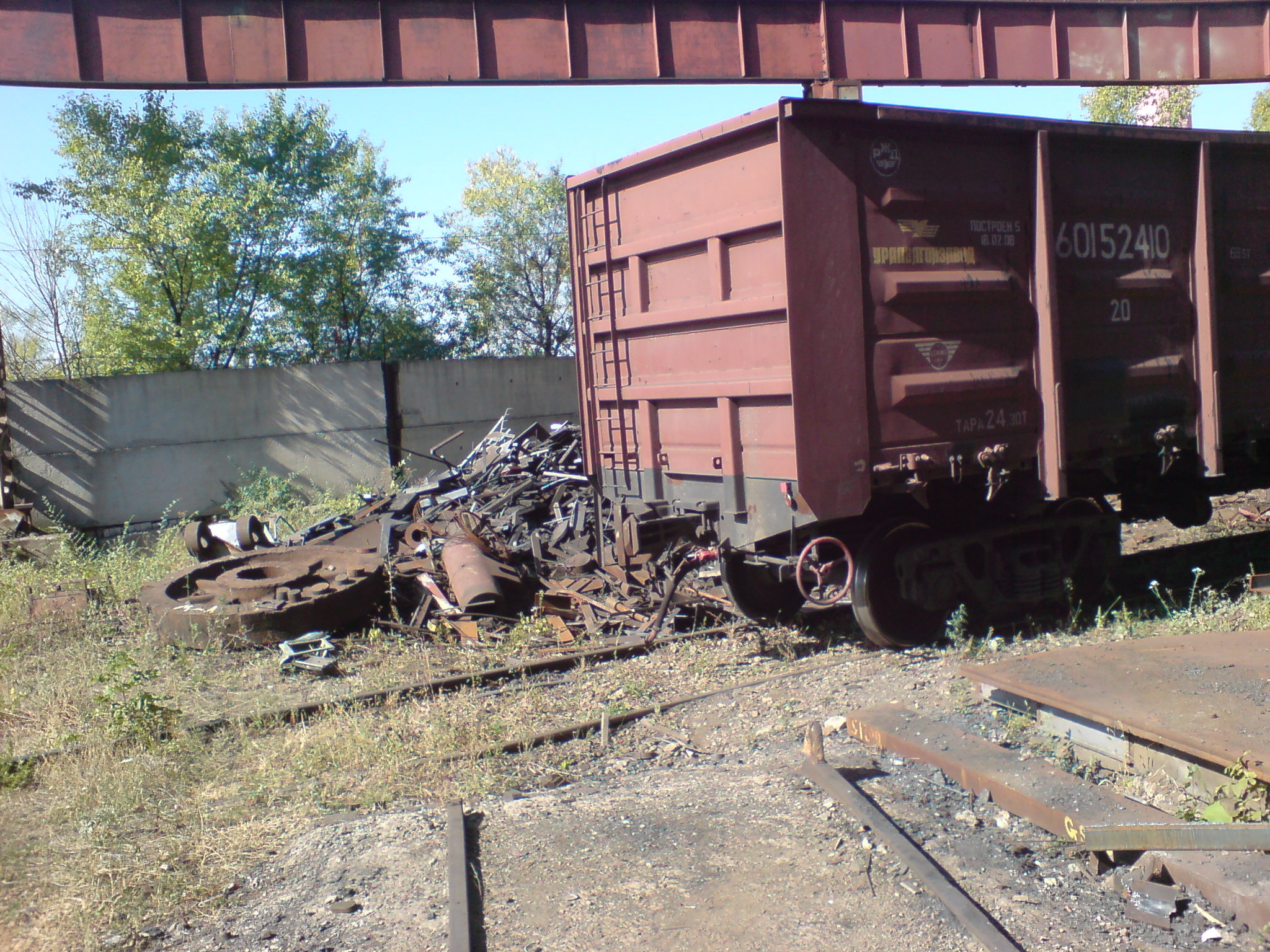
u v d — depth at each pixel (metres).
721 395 6.27
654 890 3.61
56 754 5.16
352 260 29.03
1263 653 4.76
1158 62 11.95
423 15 9.66
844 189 5.79
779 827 4.02
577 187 7.35
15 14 8.68
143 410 16.05
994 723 4.95
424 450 18.62
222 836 4.26
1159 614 7.32
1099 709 4.11
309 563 8.95
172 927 3.56
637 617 7.77
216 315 25.50
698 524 6.68
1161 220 7.25
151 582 9.47
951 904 3.29
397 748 5.22
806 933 3.26
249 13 9.22
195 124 26.53
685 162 6.44
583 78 10.09
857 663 6.50
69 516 15.59
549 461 10.64
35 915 3.64
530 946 3.30
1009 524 7.15
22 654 7.43
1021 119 6.37
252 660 7.33
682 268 6.58
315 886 3.77
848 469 5.83
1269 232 7.89
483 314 37.78
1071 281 6.74
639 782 4.72
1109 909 3.33
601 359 7.47
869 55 10.91
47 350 23.55
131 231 23.72
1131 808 3.75
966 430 6.34
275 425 17.12
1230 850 3.25
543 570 8.71
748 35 10.54
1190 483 8.59
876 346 5.96
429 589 8.27
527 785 4.84
